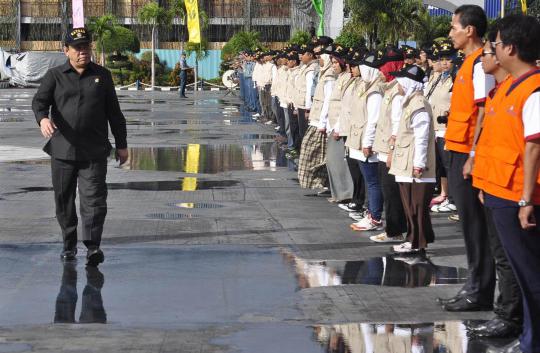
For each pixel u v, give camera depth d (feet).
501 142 26.13
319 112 59.16
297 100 75.66
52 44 296.10
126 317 30.96
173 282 35.99
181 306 32.37
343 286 35.50
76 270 38.06
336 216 52.06
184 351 27.14
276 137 104.12
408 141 40.27
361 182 52.47
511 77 26.45
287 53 85.61
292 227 48.39
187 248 42.68
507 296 28.78
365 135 46.42
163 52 291.38
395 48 46.65
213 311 31.76
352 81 51.78
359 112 47.37
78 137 39.29
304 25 277.03
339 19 174.50
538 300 26.23
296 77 79.51
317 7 119.96
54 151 39.52
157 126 120.88
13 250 42.16
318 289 34.96
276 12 299.17
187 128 117.60
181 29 298.15
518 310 28.71
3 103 173.06
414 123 39.83
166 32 298.35
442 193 55.06
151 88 261.24
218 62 295.69
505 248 26.55
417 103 39.81
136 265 38.99
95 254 38.99
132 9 299.79
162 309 31.99
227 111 153.79
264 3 299.17
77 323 30.25
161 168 75.15
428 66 57.31
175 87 260.42
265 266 38.91
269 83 122.01
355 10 139.33
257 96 149.18
